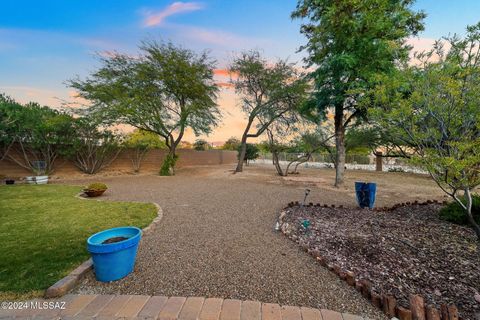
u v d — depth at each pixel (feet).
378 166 54.24
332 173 47.32
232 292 6.56
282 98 40.73
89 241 7.21
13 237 10.65
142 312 5.61
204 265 8.22
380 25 19.33
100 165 43.37
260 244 10.32
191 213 15.80
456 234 10.64
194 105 41.06
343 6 21.17
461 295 6.44
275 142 44.52
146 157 51.06
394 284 6.95
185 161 66.69
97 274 7.04
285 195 23.11
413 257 8.45
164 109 42.39
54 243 9.93
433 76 9.21
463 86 8.47
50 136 36.42
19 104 33.81
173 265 8.20
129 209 16.42
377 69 19.90
